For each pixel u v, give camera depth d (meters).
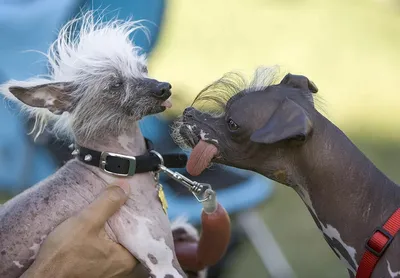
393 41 11.71
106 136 2.38
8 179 4.09
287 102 2.21
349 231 2.24
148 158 2.39
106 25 2.80
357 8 13.81
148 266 2.30
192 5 13.67
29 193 2.38
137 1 4.02
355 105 8.85
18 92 2.34
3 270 2.31
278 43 11.45
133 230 2.31
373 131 7.75
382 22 12.89
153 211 2.37
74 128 2.40
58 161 3.76
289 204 5.80
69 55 2.47
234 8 13.45
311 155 2.26
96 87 2.36
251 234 4.18
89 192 2.35
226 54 10.66
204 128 2.34
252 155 2.30
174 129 2.51
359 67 10.42
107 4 3.92
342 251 2.28
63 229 2.27
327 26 12.47
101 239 2.29
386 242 2.16
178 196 3.68
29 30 3.90
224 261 3.83
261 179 3.97
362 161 2.28
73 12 3.85
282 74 2.84
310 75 10.05
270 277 4.45
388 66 10.50
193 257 2.70
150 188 2.40
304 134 2.15
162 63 9.96
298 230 5.32
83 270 2.28
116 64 2.39
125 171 2.36
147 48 4.08
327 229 2.29
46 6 3.90
